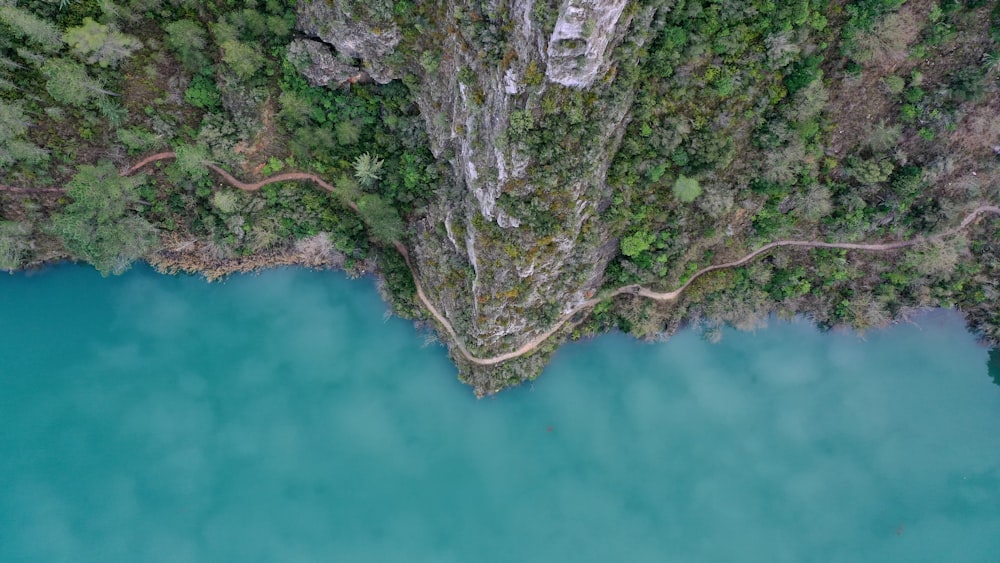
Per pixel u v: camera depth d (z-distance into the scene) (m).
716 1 39.34
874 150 47.53
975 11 41.31
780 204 50.19
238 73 48.03
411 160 50.91
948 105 45.19
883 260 53.56
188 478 54.81
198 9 46.34
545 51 35.53
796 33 41.38
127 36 44.97
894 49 41.88
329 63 47.41
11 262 52.00
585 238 47.56
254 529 54.69
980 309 55.19
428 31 42.72
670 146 44.69
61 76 44.06
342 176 52.88
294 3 45.94
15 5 42.78
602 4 32.78
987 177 48.44
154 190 52.44
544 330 54.94
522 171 40.72
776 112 45.09
